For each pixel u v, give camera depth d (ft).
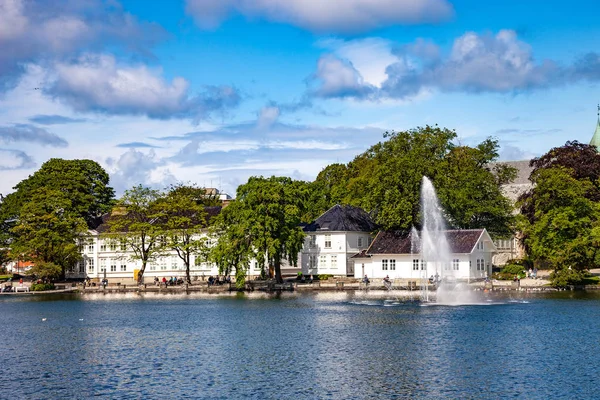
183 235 495.41
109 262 574.97
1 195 577.02
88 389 165.68
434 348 208.95
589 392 154.61
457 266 450.71
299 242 449.48
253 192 438.40
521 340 219.61
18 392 164.25
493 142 527.40
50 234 494.59
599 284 409.08
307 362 191.52
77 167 578.66
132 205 501.56
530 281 434.71
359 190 566.77
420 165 486.79
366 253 482.28
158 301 396.37
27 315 329.52
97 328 272.51
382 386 163.53
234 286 463.83
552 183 434.71
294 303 356.59
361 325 261.24
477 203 486.38
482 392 156.56
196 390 162.50
